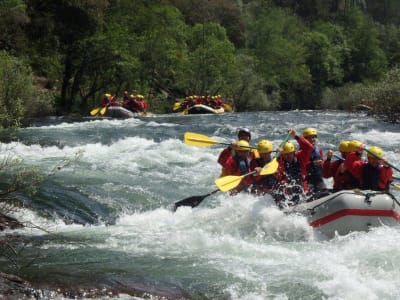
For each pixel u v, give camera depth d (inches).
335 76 3973.9
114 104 1702.8
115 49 2032.5
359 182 479.5
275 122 1390.3
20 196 524.4
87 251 405.7
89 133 1113.4
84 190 576.7
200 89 2726.4
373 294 319.6
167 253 401.7
